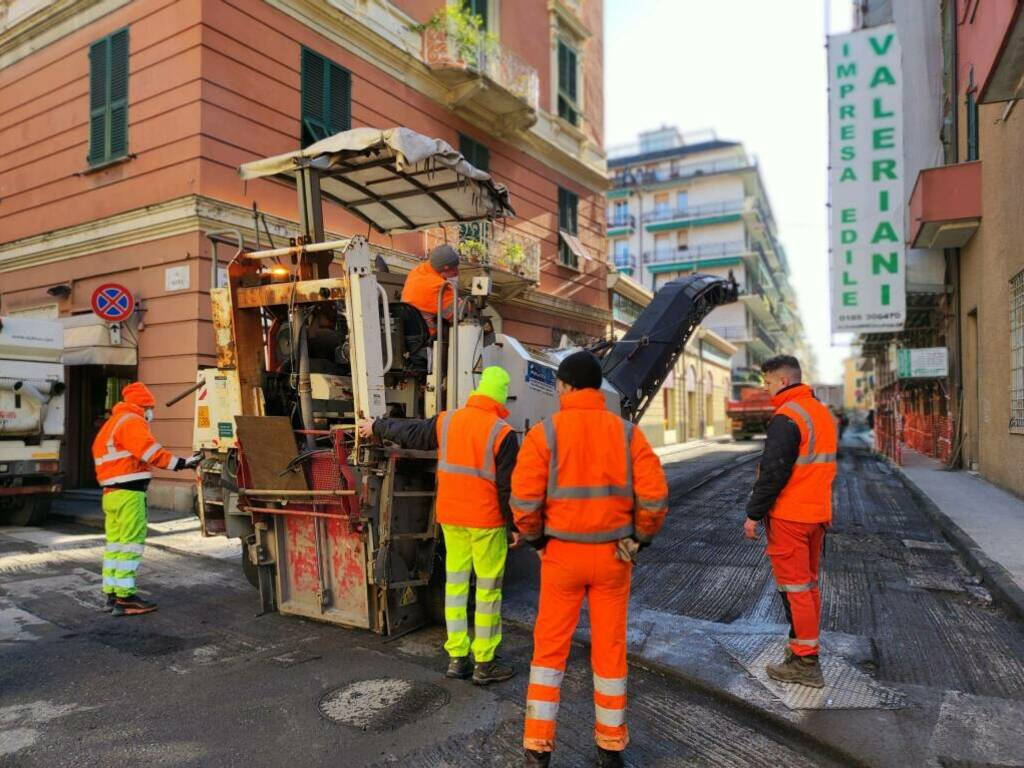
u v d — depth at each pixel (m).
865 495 11.64
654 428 26.73
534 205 18.25
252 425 4.76
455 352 5.07
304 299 4.91
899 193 14.32
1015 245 10.28
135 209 10.62
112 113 11.17
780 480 3.77
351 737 3.38
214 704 3.76
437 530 4.81
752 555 7.19
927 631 4.82
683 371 32.16
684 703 3.76
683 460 20.00
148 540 8.08
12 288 12.70
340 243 4.76
